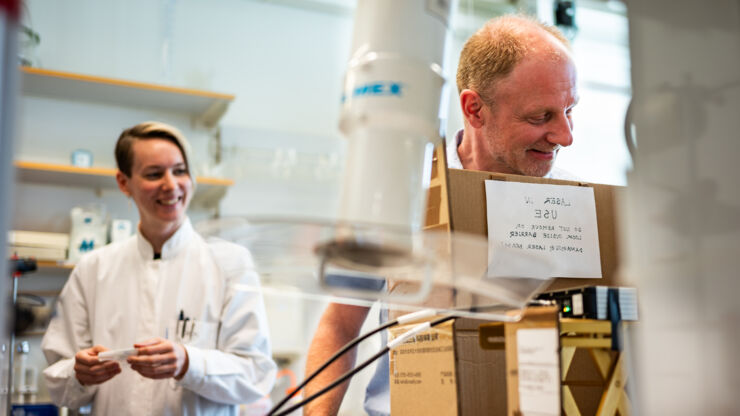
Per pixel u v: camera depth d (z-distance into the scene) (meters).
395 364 0.98
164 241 2.16
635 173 0.46
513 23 1.37
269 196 3.64
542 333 0.76
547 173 1.36
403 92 0.52
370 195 0.51
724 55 0.43
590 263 1.06
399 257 0.56
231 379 1.94
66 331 2.13
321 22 4.07
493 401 0.89
